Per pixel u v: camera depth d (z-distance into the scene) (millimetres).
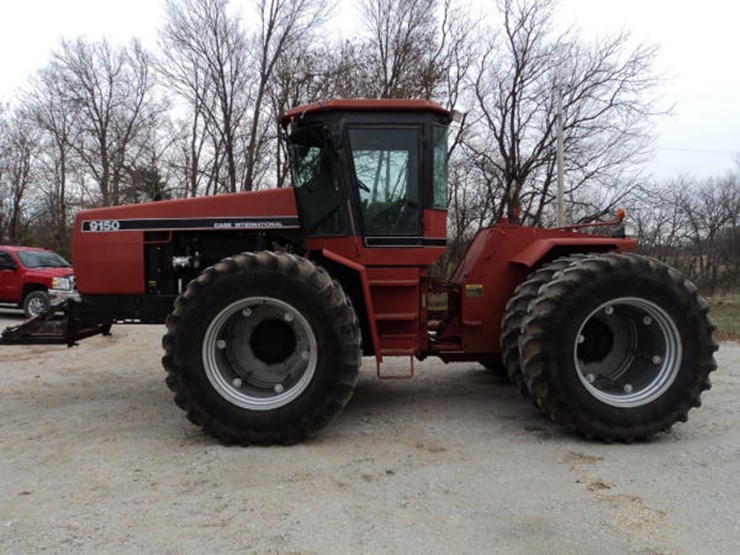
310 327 3822
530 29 23484
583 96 23344
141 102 27438
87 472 3369
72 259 4879
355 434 4047
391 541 2566
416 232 4387
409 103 4301
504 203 23109
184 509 2877
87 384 5785
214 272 3838
